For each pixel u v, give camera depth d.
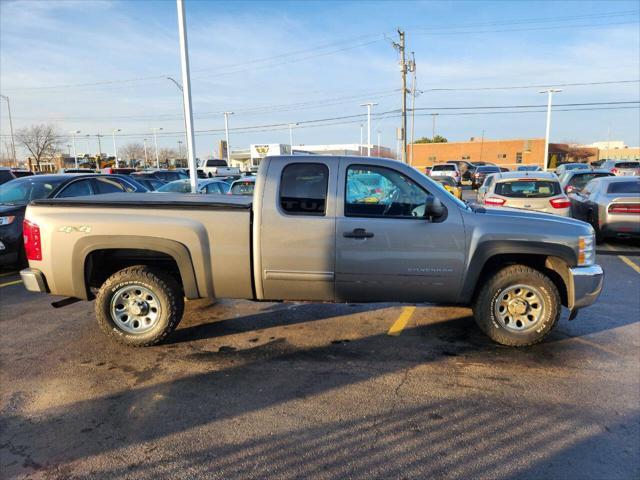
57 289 4.52
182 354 4.43
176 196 5.53
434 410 3.39
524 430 3.12
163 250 4.37
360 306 5.91
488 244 4.30
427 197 4.23
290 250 4.35
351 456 2.86
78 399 3.59
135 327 4.57
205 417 3.33
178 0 13.16
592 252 4.52
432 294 4.46
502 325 4.49
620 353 4.38
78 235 4.39
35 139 65.44
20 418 3.33
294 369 4.10
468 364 4.17
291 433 3.12
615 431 3.10
